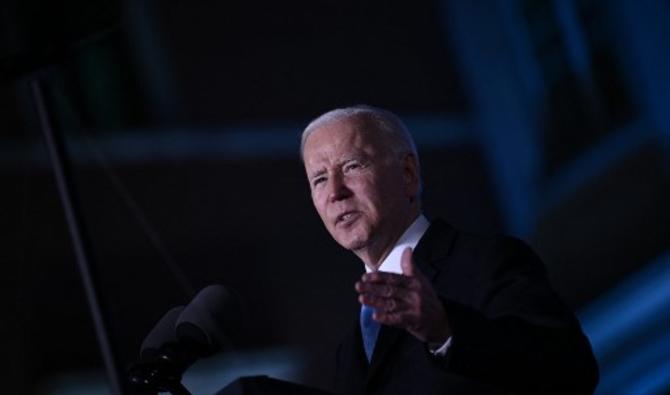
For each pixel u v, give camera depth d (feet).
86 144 61.11
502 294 12.26
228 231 62.34
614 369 54.80
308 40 66.90
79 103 61.82
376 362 12.86
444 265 13.44
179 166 62.49
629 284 55.52
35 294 56.95
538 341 11.19
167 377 12.14
